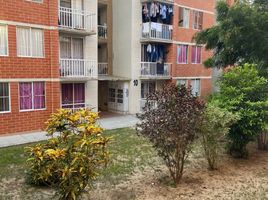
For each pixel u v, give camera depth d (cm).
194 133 811
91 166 617
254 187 834
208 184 849
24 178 901
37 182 826
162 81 2439
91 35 1909
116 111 2295
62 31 1734
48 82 1664
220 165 1017
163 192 792
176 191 798
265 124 989
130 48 2203
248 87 1016
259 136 1212
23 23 1545
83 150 595
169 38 2355
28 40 1577
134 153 1184
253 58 1558
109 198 755
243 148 1094
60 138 621
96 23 1920
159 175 925
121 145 1312
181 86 896
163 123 775
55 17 1652
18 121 1570
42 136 1510
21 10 1532
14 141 1405
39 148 616
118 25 2270
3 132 1524
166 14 2302
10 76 1523
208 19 2686
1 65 1488
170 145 789
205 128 899
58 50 1684
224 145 1123
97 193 786
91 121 630
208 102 1037
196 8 2555
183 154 831
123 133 1574
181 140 789
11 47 1516
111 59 2341
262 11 1580
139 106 2277
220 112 906
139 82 2267
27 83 1593
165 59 2423
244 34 1541
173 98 804
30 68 1589
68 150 592
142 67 2258
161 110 793
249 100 1012
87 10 1880
